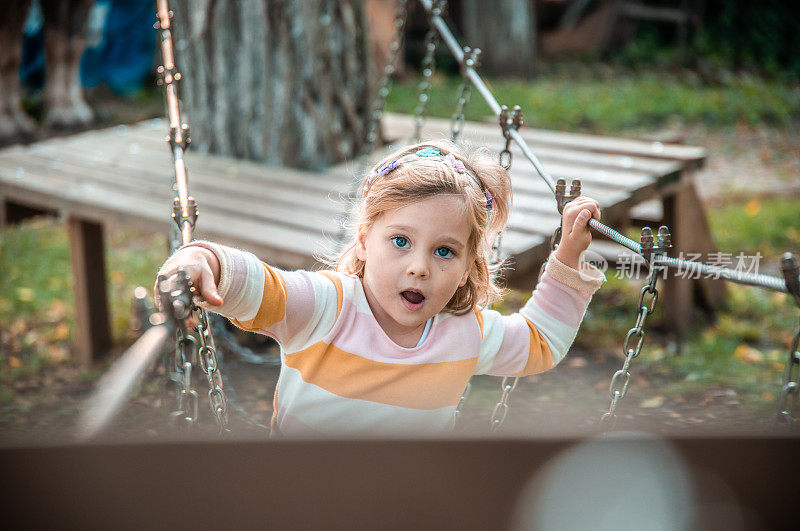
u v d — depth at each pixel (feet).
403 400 5.91
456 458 3.39
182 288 4.71
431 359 6.02
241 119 17.72
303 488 3.34
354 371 5.86
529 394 13.17
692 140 32.83
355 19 17.40
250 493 3.32
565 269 6.55
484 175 6.27
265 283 5.56
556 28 47.03
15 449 3.17
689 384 13.73
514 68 42.52
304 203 15.03
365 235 6.01
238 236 13.28
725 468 3.49
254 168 17.21
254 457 3.31
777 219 22.99
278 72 17.07
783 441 3.51
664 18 46.14
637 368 14.83
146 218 14.46
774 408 12.23
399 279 5.66
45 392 14.40
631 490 3.42
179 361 4.79
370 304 6.03
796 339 4.88
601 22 46.65
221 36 17.38
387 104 35.06
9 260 21.54
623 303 18.45
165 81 7.80
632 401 12.86
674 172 16.20
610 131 33.19
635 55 45.57
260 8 16.87
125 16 37.91
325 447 3.34
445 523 3.40
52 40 32.22
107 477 3.23
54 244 23.22
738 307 18.29
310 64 16.94
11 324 17.98
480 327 6.33
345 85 17.42
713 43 45.42
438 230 5.63
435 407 6.01
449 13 45.32
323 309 5.87
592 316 17.71
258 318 5.58
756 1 45.34
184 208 6.43
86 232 16.22
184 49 17.78
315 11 16.78
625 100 36.83
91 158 18.34
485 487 3.41
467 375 6.20
